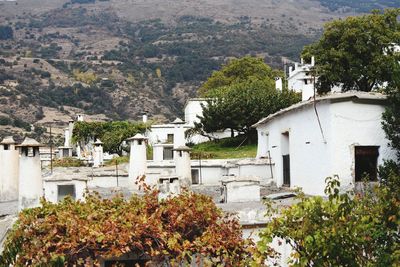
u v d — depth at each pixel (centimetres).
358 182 1883
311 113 2070
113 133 6112
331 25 4916
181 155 2359
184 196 1288
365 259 969
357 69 4691
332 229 964
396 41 4828
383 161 1873
